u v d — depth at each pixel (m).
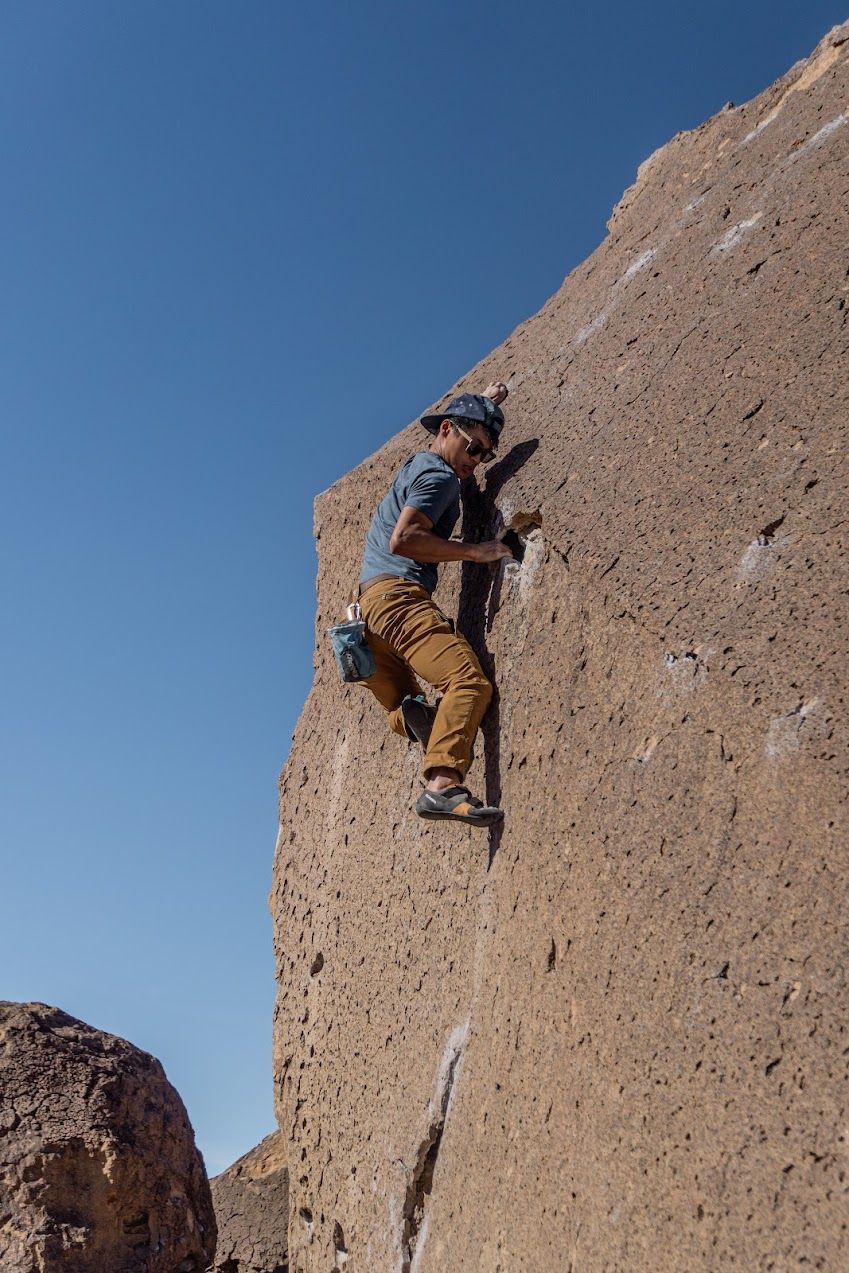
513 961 4.02
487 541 4.74
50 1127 5.18
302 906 6.01
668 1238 2.90
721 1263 2.73
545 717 4.16
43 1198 5.00
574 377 5.05
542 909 3.87
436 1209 4.27
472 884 4.57
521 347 5.94
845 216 3.98
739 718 3.26
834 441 3.47
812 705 3.07
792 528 3.44
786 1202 2.64
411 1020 4.80
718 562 3.60
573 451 4.58
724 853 3.15
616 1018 3.32
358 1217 4.88
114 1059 5.60
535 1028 3.76
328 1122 5.32
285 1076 5.80
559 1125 3.48
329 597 6.38
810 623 3.21
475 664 4.52
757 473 3.65
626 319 5.01
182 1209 5.35
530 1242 3.48
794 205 4.32
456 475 4.70
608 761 3.71
